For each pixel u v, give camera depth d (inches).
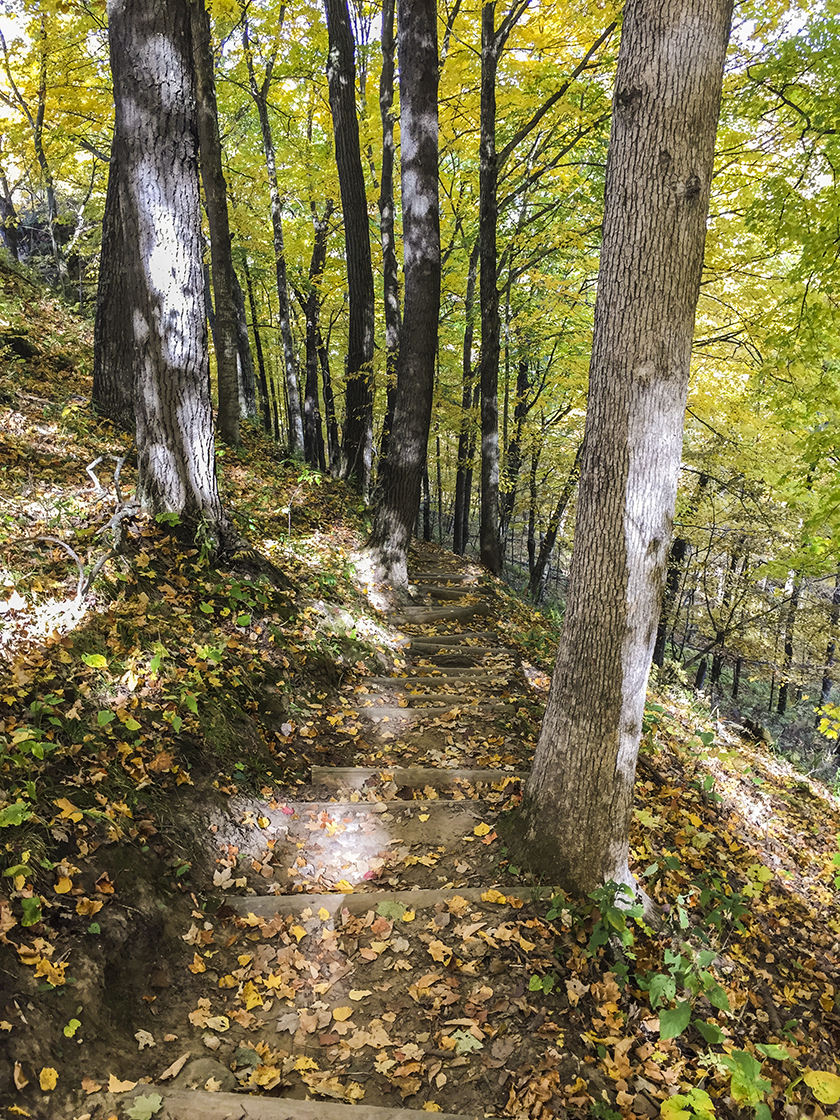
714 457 498.9
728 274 384.5
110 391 307.0
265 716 192.1
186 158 197.5
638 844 179.9
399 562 335.9
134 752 142.5
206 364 215.6
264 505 339.9
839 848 253.4
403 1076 102.3
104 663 146.5
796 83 284.8
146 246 196.7
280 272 544.4
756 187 359.9
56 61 495.2
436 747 209.9
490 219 426.3
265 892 141.1
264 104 520.7
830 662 628.7
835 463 317.4
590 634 139.9
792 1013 151.2
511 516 733.3
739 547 555.8
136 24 185.9
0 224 673.0
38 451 235.1
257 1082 97.9
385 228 481.1
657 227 124.0
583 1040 111.4
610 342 131.2
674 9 118.7
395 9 475.8
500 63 459.5
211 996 113.0
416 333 312.7
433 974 121.6
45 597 157.6
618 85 127.6
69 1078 86.8
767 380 381.4
